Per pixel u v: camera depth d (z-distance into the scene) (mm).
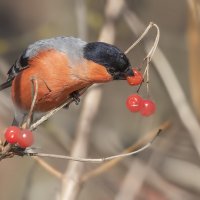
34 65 9812
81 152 10906
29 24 18328
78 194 9719
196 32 11062
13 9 18547
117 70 9320
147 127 12898
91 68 9492
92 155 12820
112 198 12977
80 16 12602
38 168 12984
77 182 9742
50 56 9719
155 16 15617
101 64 9398
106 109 15078
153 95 12875
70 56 9617
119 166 12961
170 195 12469
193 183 12789
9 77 10242
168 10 15695
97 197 12977
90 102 11188
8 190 13727
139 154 12312
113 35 11594
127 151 9930
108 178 13062
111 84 15531
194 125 10383
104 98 15305
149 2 15508
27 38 15320
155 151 12383
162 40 15008
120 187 12312
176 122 12375
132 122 14516
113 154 12984
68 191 9648
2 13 18516
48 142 12836
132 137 13555
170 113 12555
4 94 12031
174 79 10727
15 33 18297
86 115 11117
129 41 14430
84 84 9711
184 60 14969
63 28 15141
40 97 9805
